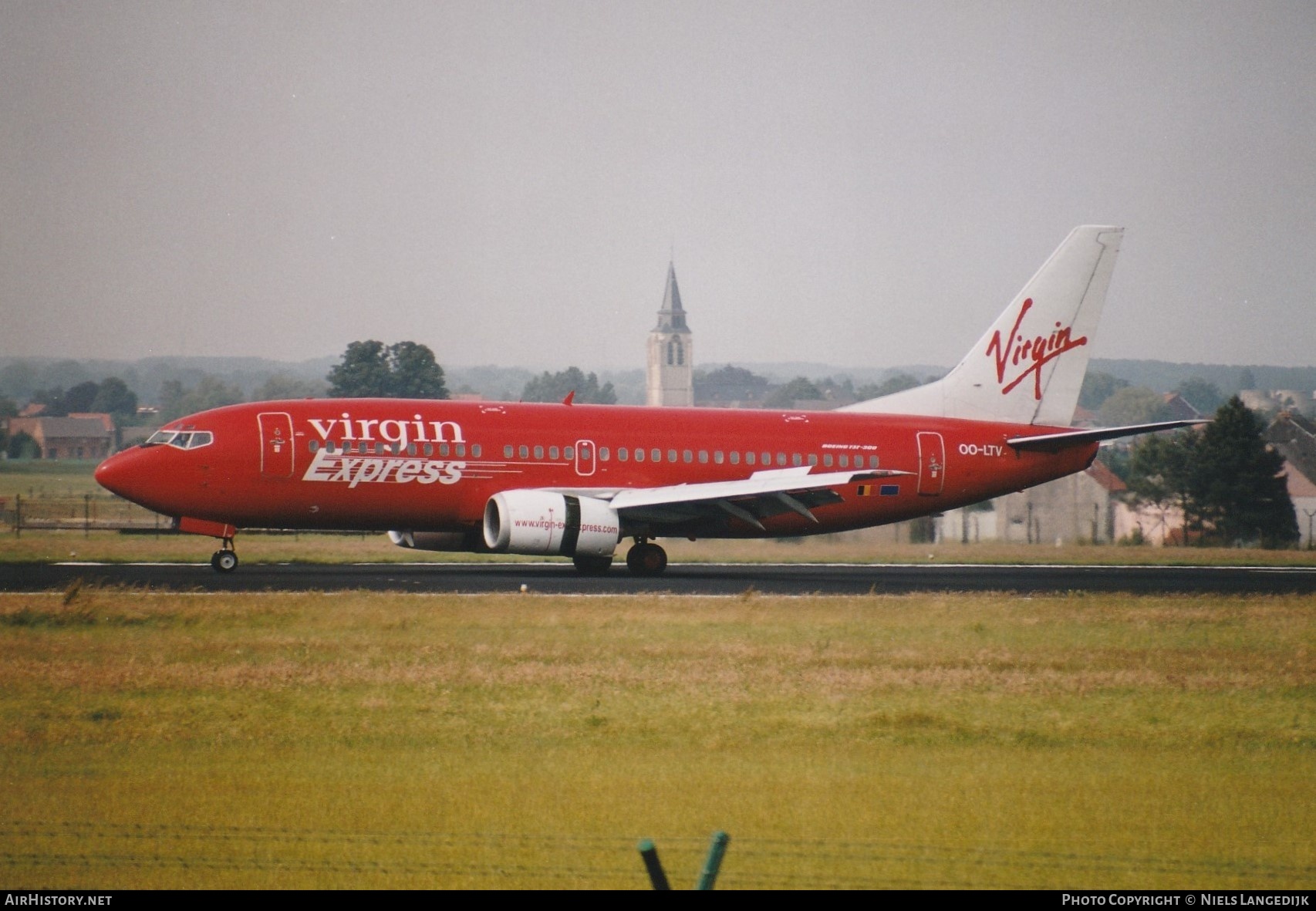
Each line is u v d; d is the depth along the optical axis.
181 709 85.62
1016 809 66.44
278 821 62.53
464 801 65.88
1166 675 105.75
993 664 108.62
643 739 79.94
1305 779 73.75
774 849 59.53
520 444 183.25
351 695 90.69
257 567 192.38
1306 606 154.00
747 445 194.62
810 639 118.88
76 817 62.94
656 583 172.25
